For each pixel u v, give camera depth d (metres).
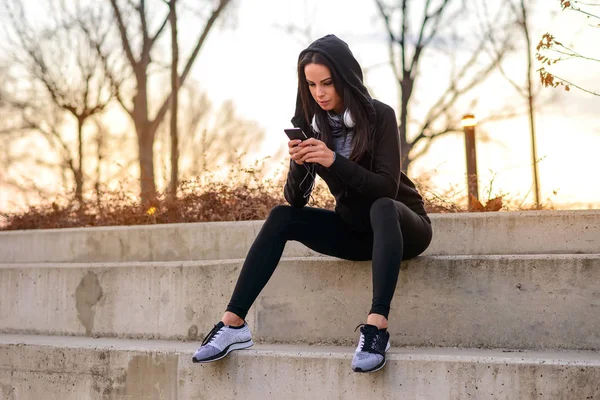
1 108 15.63
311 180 2.80
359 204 2.76
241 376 2.78
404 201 2.87
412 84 13.77
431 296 3.01
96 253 4.31
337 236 2.88
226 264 3.37
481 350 2.88
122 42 13.14
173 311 3.46
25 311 3.95
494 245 3.56
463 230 3.61
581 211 3.47
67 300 3.80
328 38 2.76
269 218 2.81
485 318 2.94
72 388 3.19
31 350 3.32
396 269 2.51
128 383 3.04
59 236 4.46
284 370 2.71
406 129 13.77
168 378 2.94
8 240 4.72
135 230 4.20
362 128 2.70
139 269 3.58
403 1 13.83
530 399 2.40
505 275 2.94
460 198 4.89
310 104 2.82
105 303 3.67
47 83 14.30
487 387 2.44
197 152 20.62
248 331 2.82
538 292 2.90
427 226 2.86
